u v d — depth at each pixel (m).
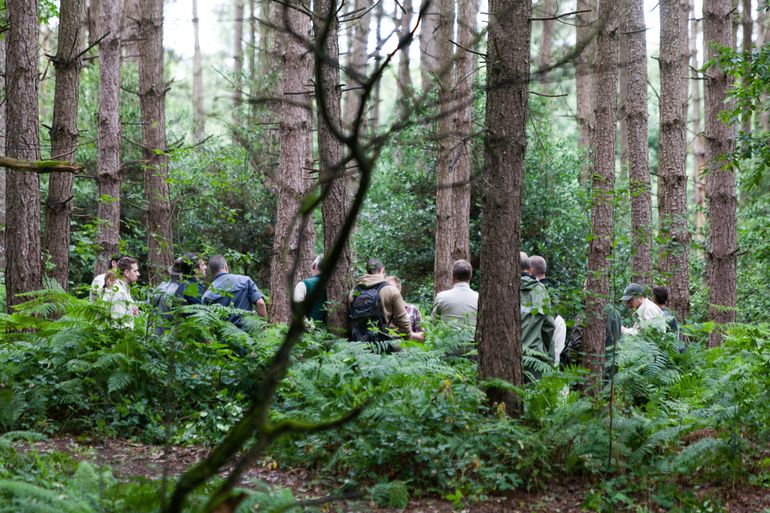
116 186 15.40
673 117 13.70
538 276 9.05
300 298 8.80
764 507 5.76
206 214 20.66
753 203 20.16
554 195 20.23
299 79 12.93
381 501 5.71
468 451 6.15
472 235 21.25
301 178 13.13
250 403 7.85
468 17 15.56
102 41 15.44
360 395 6.86
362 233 21.97
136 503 4.23
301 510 4.74
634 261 12.39
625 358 7.31
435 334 8.46
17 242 9.97
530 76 2.51
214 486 4.75
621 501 5.81
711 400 7.06
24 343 8.35
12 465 5.64
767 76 9.44
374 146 2.11
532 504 5.77
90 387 7.97
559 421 6.41
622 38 13.59
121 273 8.91
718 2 13.93
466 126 12.80
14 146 10.04
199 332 8.42
